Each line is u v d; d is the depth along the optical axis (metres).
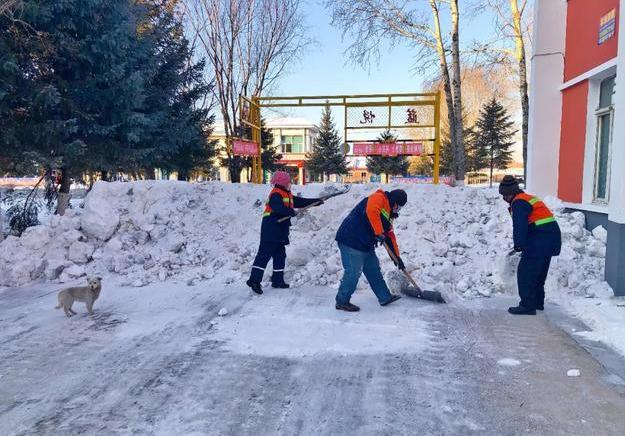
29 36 10.16
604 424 2.78
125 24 11.89
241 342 4.19
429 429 2.76
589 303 4.95
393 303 5.33
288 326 4.59
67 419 2.91
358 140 11.54
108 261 6.89
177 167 17.61
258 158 13.24
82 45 11.26
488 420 2.85
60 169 12.32
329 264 6.37
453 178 15.02
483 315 4.88
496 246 6.44
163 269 6.67
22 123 11.06
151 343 4.19
